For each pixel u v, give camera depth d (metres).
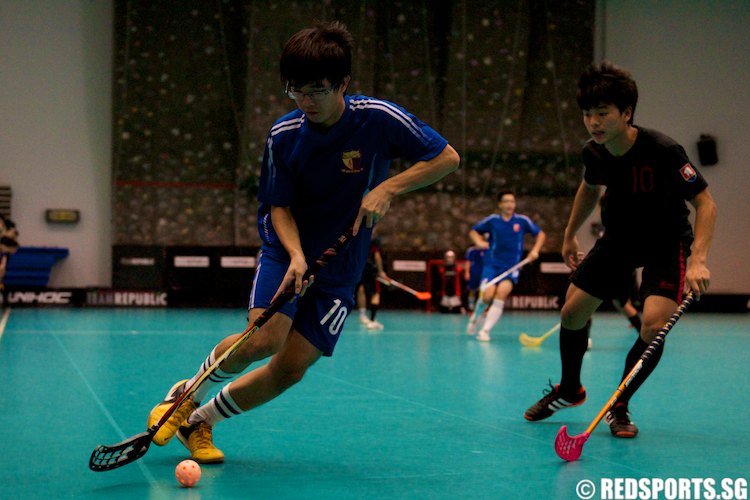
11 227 13.62
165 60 15.77
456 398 5.15
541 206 16.72
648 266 4.01
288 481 3.03
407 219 16.50
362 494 2.85
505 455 3.52
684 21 17.59
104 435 3.85
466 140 16.50
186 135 15.87
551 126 16.73
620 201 3.96
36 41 15.87
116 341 8.69
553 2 16.72
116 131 15.70
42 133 15.88
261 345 3.06
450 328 11.69
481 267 12.57
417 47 16.42
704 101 17.69
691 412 4.78
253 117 15.80
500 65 16.53
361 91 16.06
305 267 3.02
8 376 5.88
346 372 6.45
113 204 15.72
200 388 3.27
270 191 3.17
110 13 16.03
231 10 15.85
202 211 15.96
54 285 15.88
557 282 16.36
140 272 15.50
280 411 4.60
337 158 3.10
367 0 16.05
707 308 16.78
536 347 8.75
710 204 3.80
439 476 3.13
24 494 2.81
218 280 15.54
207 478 3.06
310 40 2.80
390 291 16.19
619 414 4.00
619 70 3.75
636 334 11.15
